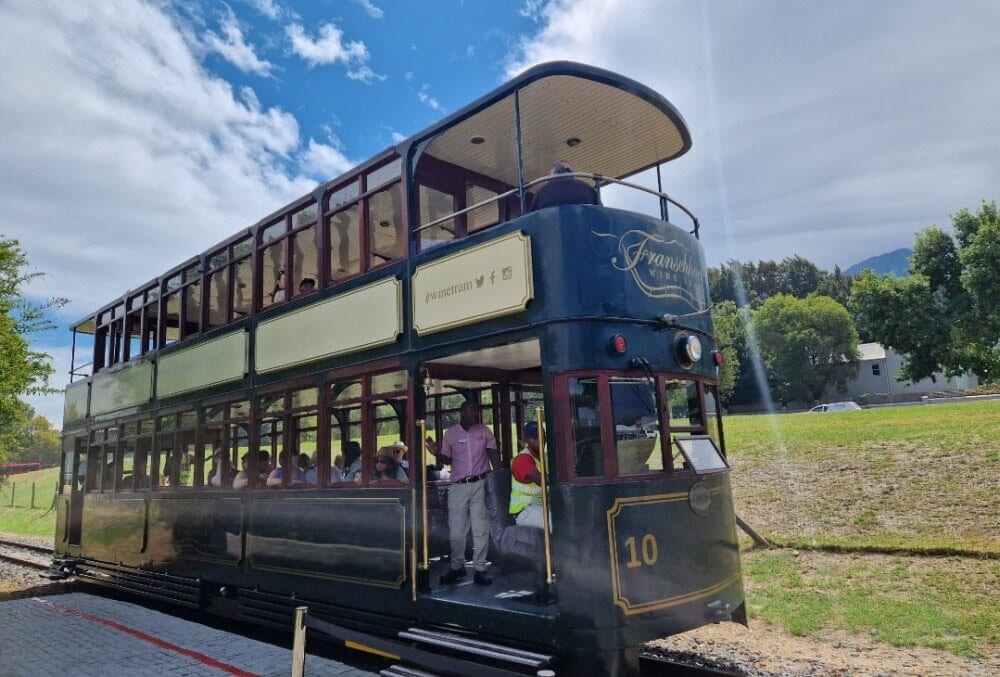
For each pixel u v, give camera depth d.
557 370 5.02
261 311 8.16
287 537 7.27
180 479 9.48
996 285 36.88
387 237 8.45
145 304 11.06
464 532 6.25
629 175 8.12
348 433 7.36
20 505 32.50
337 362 6.88
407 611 5.80
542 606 5.05
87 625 8.45
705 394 6.16
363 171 6.95
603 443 4.97
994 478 10.52
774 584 8.23
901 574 7.98
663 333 5.61
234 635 7.68
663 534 5.10
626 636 4.68
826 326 52.41
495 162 7.69
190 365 9.48
